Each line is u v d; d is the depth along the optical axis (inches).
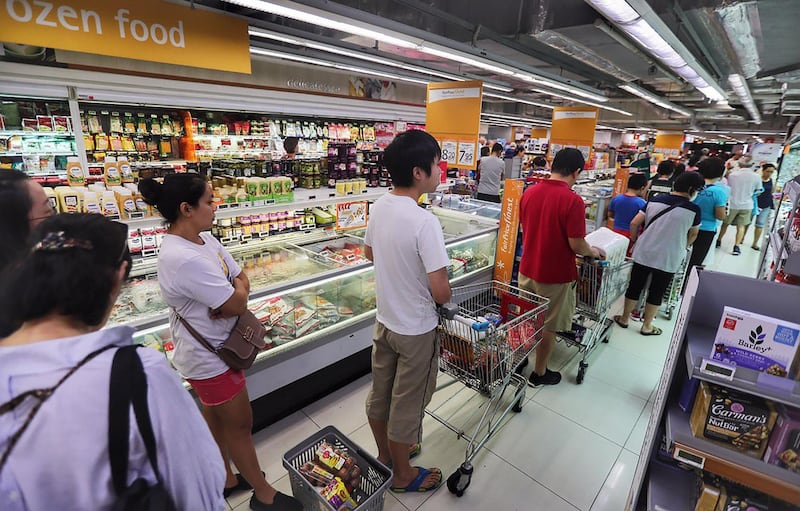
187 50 114.2
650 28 127.3
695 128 702.5
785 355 43.8
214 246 69.4
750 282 54.0
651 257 143.7
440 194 206.7
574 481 90.1
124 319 81.0
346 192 170.7
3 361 25.6
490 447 99.0
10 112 125.3
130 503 26.2
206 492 31.6
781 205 116.9
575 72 318.7
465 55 150.6
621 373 130.7
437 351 76.9
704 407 48.9
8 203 49.2
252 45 156.9
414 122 244.1
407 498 84.6
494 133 943.0
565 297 112.3
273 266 115.3
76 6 95.0
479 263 158.1
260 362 95.5
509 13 181.3
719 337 47.3
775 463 45.9
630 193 177.6
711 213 174.2
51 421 25.1
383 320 75.2
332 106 193.5
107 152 150.9
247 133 177.8
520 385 109.3
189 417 30.8
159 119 161.9
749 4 136.3
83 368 26.5
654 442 60.0
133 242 131.5
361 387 120.2
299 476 69.7
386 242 70.3
